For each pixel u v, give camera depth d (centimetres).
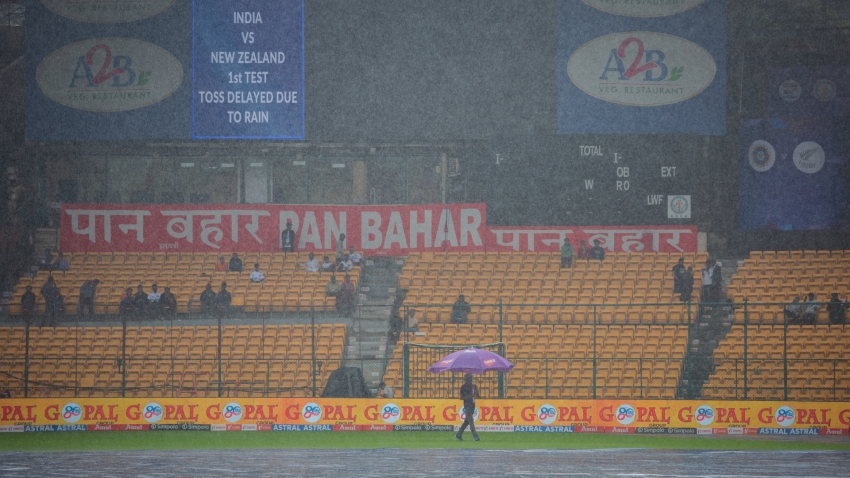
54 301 5644
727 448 3909
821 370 4944
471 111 6106
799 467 3177
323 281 6094
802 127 6150
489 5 6088
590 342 5319
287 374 5272
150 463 3353
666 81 6022
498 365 4203
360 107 6128
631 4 6022
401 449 3872
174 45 6106
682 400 4441
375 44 6106
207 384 5228
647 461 3372
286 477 2892
